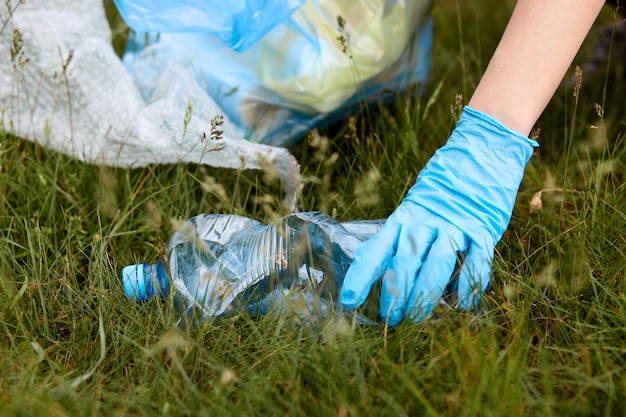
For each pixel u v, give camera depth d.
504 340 1.42
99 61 2.04
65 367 1.44
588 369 1.28
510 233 1.75
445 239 1.47
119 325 1.49
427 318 1.39
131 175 2.01
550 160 2.14
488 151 1.54
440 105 2.33
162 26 1.87
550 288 1.56
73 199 1.89
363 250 1.48
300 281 1.51
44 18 2.06
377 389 1.29
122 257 1.72
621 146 2.10
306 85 1.96
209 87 2.08
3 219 1.82
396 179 1.91
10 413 1.24
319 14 1.95
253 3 1.82
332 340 1.36
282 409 1.30
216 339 1.45
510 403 1.24
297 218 1.56
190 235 1.48
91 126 2.01
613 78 2.40
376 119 2.19
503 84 1.52
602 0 1.47
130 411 1.31
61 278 1.62
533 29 1.49
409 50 2.14
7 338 1.51
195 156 1.90
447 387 1.29
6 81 2.07
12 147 1.95
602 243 1.62
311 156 2.14
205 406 1.30
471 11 2.91
